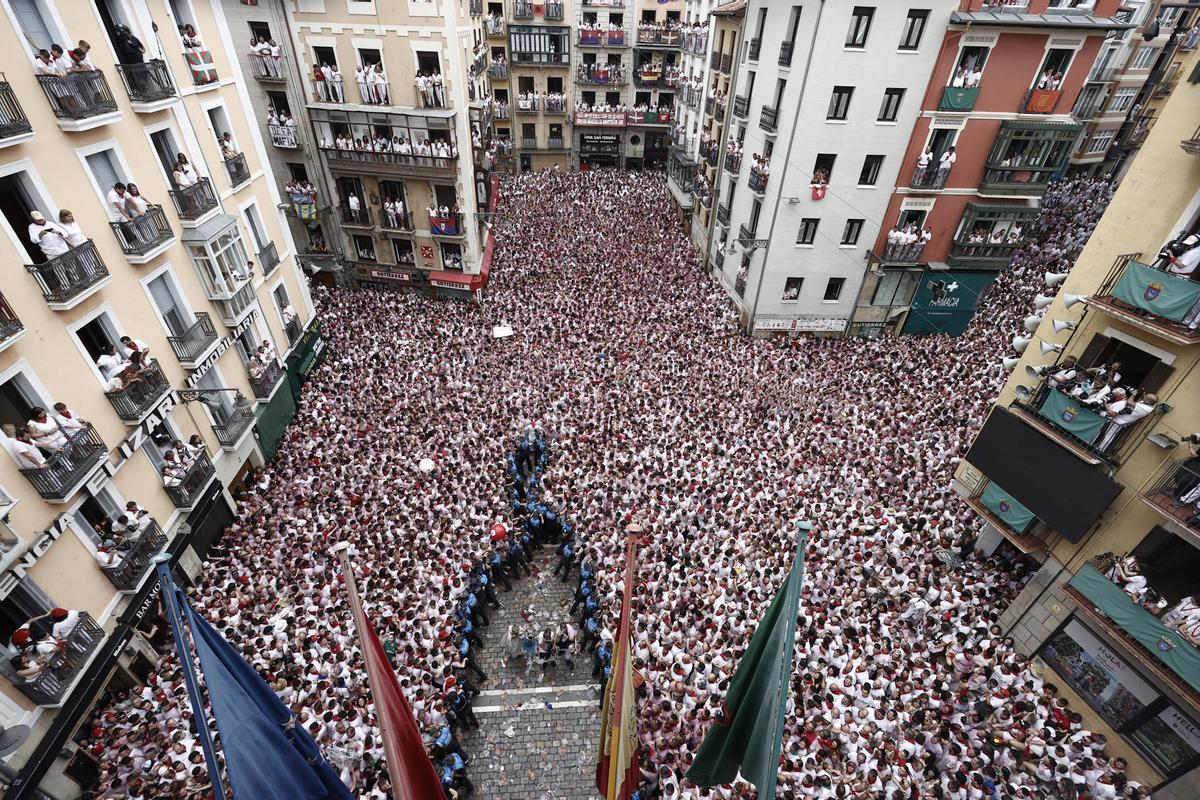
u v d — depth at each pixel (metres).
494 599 18.77
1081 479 15.61
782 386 27.19
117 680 15.17
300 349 26.44
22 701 12.30
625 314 33.09
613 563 18.58
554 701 16.58
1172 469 13.51
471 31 34.94
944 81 25.77
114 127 15.60
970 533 20.25
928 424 24.44
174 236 17.67
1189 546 13.98
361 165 31.86
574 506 20.66
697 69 42.75
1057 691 16.25
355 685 14.92
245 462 21.45
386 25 28.36
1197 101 13.43
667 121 55.66
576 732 15.85
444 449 22.62
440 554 18.45
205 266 19.44
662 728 14.43
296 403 25.59
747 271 32.94
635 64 54.28
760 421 24.84
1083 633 15.70
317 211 33.00
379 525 19.11
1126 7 36.28
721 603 16.73
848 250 30.23
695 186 41.84
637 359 28.78
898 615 17.38
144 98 16.34
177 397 17.62
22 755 12.23
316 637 15.69
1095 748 14.96
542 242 42.25
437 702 14.31
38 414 12.79
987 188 27.78
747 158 32.94
